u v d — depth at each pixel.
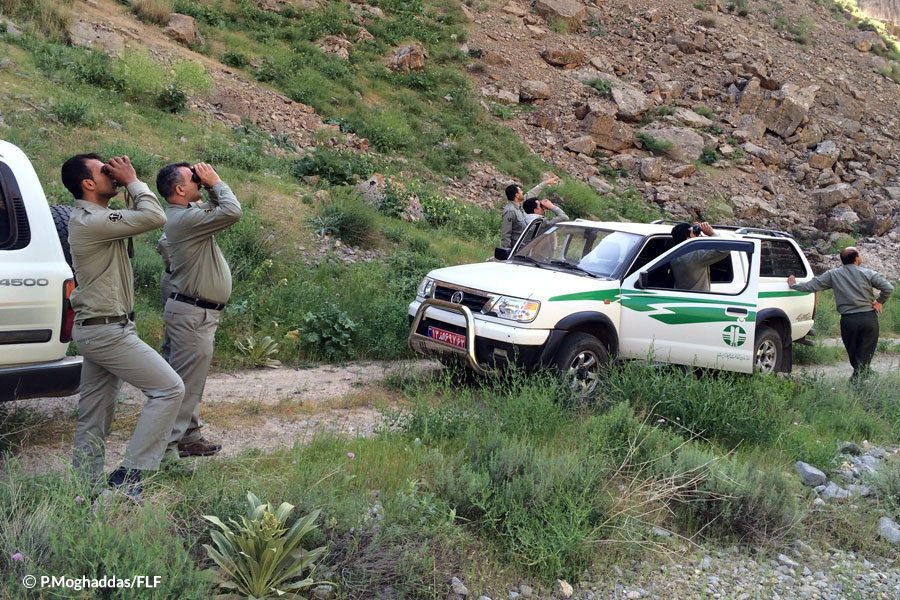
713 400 6.28
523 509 4.10
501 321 6.63
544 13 30.39
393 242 12.48
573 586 3.87
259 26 22.22
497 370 6.61
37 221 4.50
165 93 15.06
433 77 24.14
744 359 7.46
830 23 37.97
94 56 15.24
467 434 5.27
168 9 19.17
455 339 6.88
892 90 32.91
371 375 7.75
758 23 34.91
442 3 28.50
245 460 4.53
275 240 10.47
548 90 25.47
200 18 21.02
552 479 4.42
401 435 5.44
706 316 7.38
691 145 25.55
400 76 23.27
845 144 28.36
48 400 5.82
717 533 4.70
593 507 4.32
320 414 6.27
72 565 2.87
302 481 3.98
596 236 7.75
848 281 8.66
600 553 4.14
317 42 23.06
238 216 4.44
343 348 8.31
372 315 8.92
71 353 6.24
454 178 19.30
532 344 6.47
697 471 4.96
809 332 9.05
